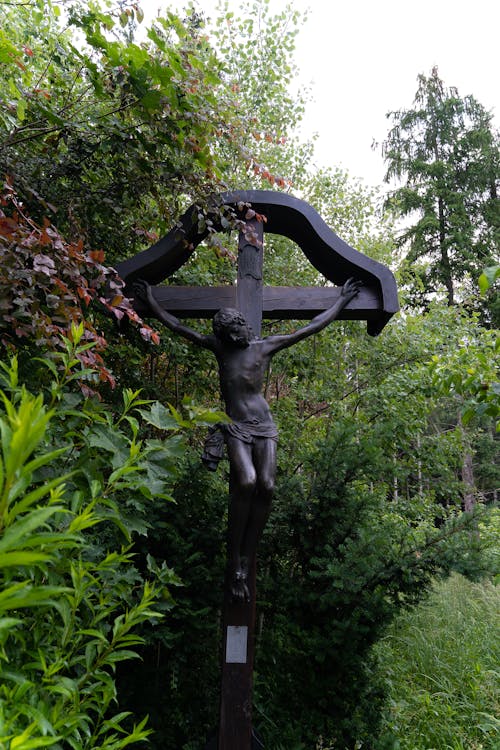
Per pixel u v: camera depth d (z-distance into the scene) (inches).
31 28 145.6
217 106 125.8
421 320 266.4
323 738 133.5
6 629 35.0
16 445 32.4
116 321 135.8
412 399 242.5
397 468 158.6
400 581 140.3
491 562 138.7
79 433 58.4
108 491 53.0
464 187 641.6
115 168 143.2
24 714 40.4
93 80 120.9
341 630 133.7
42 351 90.4
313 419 251.8
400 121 661.3
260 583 148.4
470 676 175.2
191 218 131.1
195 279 195.9
